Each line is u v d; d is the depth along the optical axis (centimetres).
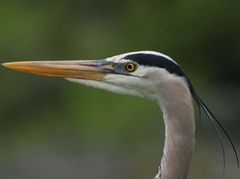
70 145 1625
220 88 2012
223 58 2080
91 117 1719
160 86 660
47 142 1652
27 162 1525
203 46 2092
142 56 672
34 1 2105
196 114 1546
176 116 653
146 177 1455
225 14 2102
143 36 2095
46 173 1480
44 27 2005
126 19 2152
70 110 1761
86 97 1772
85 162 1516
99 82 699
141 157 1512
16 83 1786
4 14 2006
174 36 2098
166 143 657
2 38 1891
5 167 1504
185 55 2091
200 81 2023
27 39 1920
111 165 1495
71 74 707
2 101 1766
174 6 2150
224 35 2089
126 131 1639
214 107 1833
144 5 2181
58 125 1745
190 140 652
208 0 2114
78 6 2152
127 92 688
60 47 1959
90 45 1997
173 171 652
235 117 1795
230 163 1472
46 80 1797
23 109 1770
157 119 1639
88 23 2120
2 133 1719
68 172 1478
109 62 695
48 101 1784
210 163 1459
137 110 1681
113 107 1719
